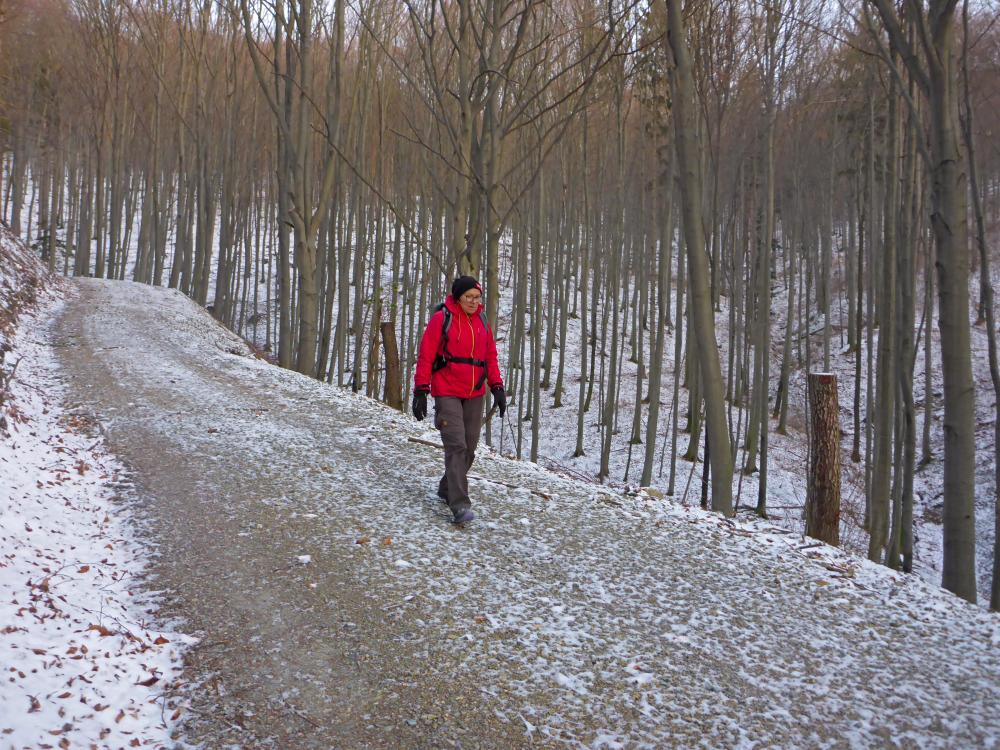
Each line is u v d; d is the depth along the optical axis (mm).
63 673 3066
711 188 19562
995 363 7734
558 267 27453
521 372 25141
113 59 30219
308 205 15820
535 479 6828
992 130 14094
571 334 33844
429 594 4184
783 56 15117
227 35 28703
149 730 2854
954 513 6195
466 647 3580
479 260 10055
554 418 25719
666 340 33188
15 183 33938
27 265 22609
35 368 12094
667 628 3877
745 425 22797
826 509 6461
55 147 34344
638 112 22859
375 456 7422
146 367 12867
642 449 22766
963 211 6207
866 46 10953
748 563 4875
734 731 2939
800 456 22594
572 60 15625
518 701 3121
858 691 3270
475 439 5590
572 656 3531
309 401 10375
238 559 4691
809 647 3699
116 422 8648
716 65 13109
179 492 6102
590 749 2799
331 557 4715
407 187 23656
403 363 28922
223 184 29812
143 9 28594
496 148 9570
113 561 4656
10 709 2727
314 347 16062
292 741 2816
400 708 3053
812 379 6516
